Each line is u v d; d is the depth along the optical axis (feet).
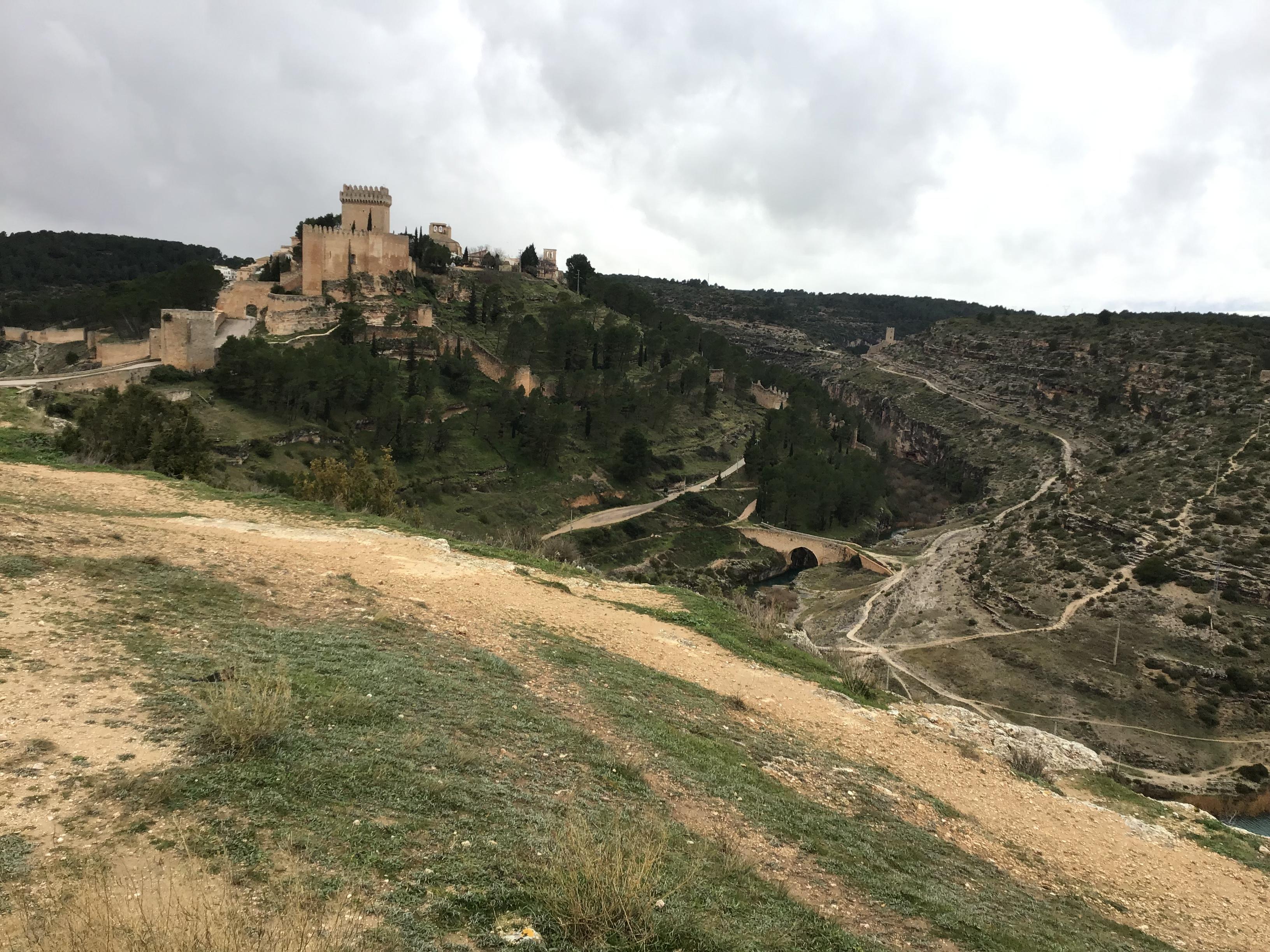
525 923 22.86
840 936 28.25
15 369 311.68
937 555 354.54
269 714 30.04
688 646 72.23
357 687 38.45
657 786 38.52
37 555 48.19
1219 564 262.88
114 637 37.83
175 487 93.56
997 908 36.96
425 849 25.52
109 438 120.06
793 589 347.77
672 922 24.75
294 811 25.71
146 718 29.68
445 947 20.72
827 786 48.14
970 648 251.80
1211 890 50.24
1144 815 62.59
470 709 40.06
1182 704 215.10
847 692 72.90
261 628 44.62
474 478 336.08
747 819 38.01
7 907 18.56
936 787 55.47
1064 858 49.19
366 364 338.34
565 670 54.03
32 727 27.43
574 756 38.34
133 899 19.65
